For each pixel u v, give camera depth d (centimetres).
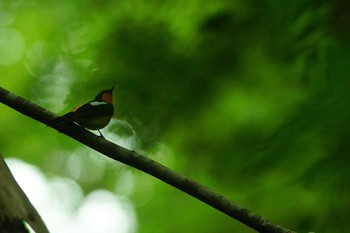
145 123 1133
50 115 591
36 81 1413
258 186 1027
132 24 1109
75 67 1297
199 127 1143
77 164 1727
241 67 1102
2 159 329
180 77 1105
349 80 887
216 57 1099
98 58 1130
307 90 1030
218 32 1086
